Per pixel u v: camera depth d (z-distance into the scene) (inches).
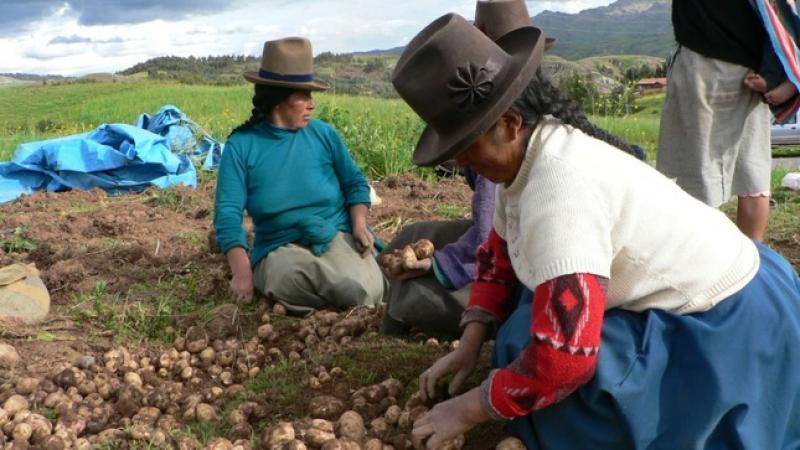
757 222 188.4
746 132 182.4
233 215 179.6
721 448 99.0
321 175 186.5
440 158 91.8
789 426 101.9
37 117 1601.9
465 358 118.0
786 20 173.0
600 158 92.0
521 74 88.2
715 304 97.7
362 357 144.4
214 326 172.7
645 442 98.0
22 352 162.4
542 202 89.7
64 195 324.8
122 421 133.2
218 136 516.4
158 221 273.6
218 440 115.6
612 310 100.5
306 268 178.1
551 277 88.1
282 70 177.5
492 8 162.4
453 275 144.7
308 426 116.5
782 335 98.4
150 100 1439.5
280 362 156.8
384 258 151.0
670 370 98.1
